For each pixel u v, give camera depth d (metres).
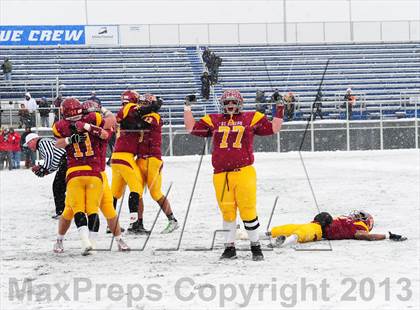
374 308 17.58
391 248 26.23
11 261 25.25
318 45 129.75
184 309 17.84
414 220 33.69
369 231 28.86
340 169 66.12
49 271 23.28
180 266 23.67
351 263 23.39
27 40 122.81
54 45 123.25
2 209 41.97
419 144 98.00
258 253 24.48
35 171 32.47
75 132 26.03
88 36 124.69
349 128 96.06
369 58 126.88
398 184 50.91
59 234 27.14
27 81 111.19
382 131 96.88
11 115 88.25
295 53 126.50
